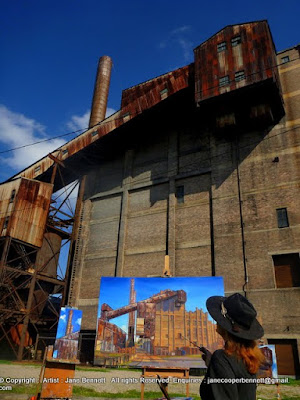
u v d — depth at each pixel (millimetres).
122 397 10789
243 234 25219
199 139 31719
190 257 27562
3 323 27672
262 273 23469
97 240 34312
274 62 26984
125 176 35375
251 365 1824
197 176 30312
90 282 32469
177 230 29312
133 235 32031
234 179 27484
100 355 18859
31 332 31594
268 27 27297
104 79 50531
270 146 26719
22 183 31781
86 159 37594
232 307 1935
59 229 35062
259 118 26625
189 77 29734
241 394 1791
